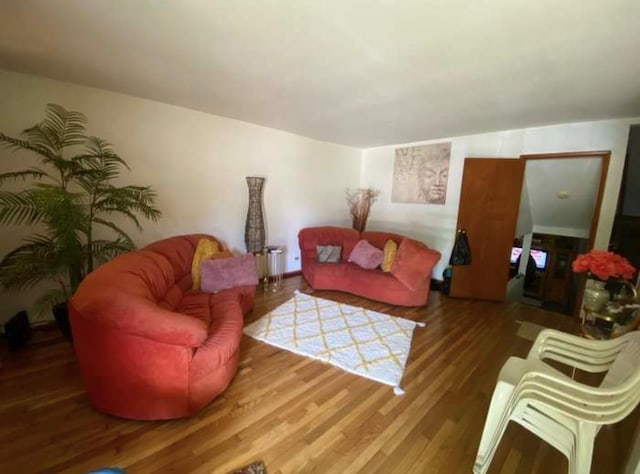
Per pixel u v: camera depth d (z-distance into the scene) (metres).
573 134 3.18
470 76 2.05
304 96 2.61
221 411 1.66
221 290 2.71
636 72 1.88
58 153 2.40
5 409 1.59
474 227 3.75
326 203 4.95
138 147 2.86
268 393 1.83
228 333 1.84
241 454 1.38
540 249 5.45
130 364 1.44
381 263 3.78
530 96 2.41
